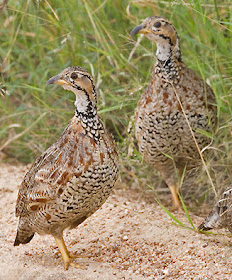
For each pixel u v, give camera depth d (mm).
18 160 21969
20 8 21094
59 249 14047
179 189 18172
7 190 18516
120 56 20250
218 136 17984
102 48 21000
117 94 20188
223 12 19094
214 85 17703
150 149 16797
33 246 15180
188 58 20375
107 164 13297
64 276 13211
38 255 14547
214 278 13023
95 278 13117
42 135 21109
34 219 13883
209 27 18281
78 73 13344
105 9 21719
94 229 15773
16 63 22797
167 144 16516
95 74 20672
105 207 16828
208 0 19312
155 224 15820
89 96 13297
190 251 14281
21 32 21641
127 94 19641
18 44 22781
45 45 21688
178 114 16109
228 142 17547
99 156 13195
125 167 19906
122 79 20594
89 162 13117
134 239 15070
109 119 20641
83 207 13547
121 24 20656
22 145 21906
